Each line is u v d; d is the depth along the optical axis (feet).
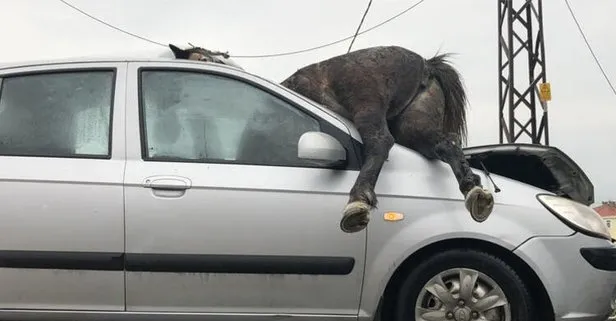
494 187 11.96
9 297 11.36
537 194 12.07
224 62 14.23
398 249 11.44
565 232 11.68
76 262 11.22
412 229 11.50
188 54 13.74
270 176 11.58
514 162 13.73
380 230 11.50
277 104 12.17
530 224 11.64
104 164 11.53
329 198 11.51
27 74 12.21
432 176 11.94
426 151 12.40
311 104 12.20
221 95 12.16
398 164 12.01
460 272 11.63
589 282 11.60
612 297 11.89
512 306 11.55
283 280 11.43
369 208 10.77
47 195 11.30
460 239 11.68
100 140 11.75
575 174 13.28
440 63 14.20
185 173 11.47
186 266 11.27
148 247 11.25
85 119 11.89
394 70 12.71
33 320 11.44
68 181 11.37
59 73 12.20
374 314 11.59
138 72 12.15
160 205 11.30
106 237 11.25
